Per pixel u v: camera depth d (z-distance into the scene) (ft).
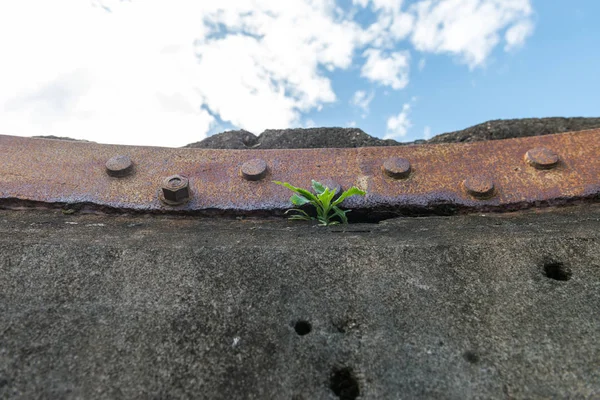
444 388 0.85
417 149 1.66
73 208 1.43
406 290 1.06
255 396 0.84
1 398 0.82
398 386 0.85
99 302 1.01
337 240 1.24
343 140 2.10
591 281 1.07
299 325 0.99
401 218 1.47
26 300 1.01
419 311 1.00
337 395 0.86
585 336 0.93
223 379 0.86
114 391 0.84
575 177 1.50
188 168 1.58
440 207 1.48
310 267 1.12
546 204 1.45
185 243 1.20
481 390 0.84
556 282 1.07
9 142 1.59
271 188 1.53
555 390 0.83
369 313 1.00
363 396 0.84
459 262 1.13
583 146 1.58
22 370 0.87
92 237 1.23
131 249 1.16
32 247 1.15
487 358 0.90
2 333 0.93
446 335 0.95
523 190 1.49
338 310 1.01
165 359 0.90
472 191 1.48
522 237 1.21
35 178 1.48
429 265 1.12
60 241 1.18
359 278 1.09
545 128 2.02
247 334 0.95
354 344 0.93
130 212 1.44
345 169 1.60
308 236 1.29
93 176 1.51
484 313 1.00
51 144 1.61
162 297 1.03
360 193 1.40
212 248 1.18
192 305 1.01
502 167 1.56
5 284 1.05
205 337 0.94
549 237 1.20
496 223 1.36
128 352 0.91
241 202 1.48
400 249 1.17
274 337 0.95
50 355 0.89
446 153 1.64
